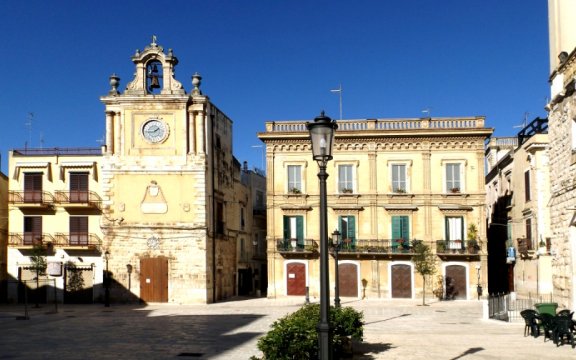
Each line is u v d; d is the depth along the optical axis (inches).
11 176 2039.9
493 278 2415.1
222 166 2230.6
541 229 1763.0
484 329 1111.6
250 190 2632.9
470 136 2049.7
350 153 2100.1
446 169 2069.4
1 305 1943.9
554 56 1293.1
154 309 1745.8
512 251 2031.3
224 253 2210.9
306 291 1913.1
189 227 1996.8
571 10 1245.7
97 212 2039.9
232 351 852.6
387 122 2094.0
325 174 527.5
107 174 2017.7
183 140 2022.6
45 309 1764.3
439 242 2026.3
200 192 2009.1
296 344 610.2
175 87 2042.3
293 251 2053.4
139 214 2007.9
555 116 1296.8
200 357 801.6
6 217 2089.1
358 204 2076.8
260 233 2741.1
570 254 1199.6
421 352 804.6
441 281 2023.9
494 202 2395.4
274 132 2089.1
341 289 2057.1
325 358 493.4
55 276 1996.8
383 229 2069.4
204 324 1254.3
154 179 2017.7
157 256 1995.6
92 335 1070.4
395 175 2082.9
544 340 912.3
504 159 2170.3
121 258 1994.3
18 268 2016.5
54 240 2015.3
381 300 1984.5
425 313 1520.7
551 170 1330.0
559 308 1268.5
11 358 805.9
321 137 530.0
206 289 1979.6
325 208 521.0
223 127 2269.9
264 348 617.6
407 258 2043.6
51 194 2027.6
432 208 2058.3
